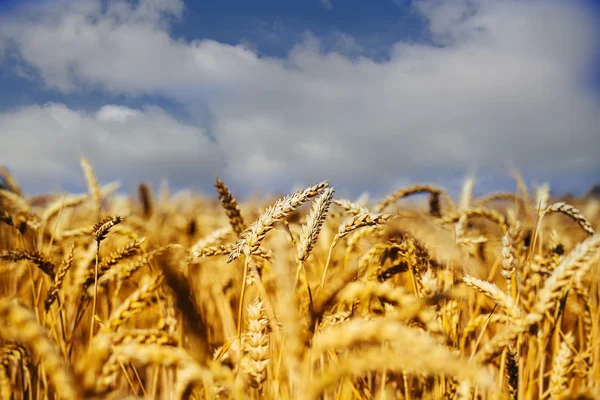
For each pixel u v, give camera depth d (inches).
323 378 20.0
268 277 33.5
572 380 34.6
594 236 24.0
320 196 26.8
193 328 24.2
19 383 33.0
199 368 22.2
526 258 35.9
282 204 26.9
